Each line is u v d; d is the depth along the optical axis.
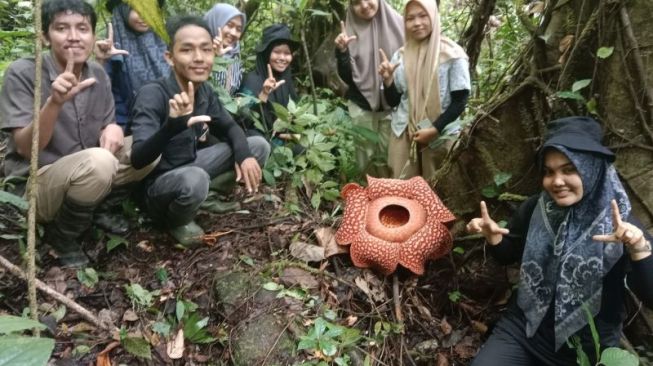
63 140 2.78
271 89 3.62
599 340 2.37
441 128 3.37
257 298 2.70
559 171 2.30
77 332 2.49
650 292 2.16
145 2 1.17
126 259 2.96
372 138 3.73
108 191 2.71
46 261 2.84
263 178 3.73
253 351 2.46
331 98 5.06
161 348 2.52
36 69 1.47
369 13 3.92
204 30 2.88
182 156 3.05
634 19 2.57
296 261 2.97
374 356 2.60
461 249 3.11
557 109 2.92
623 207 2.28
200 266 2.93
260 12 5.36
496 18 4.27
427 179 3.61
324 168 3.57
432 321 2.90
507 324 2.63
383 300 2.89
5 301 2.56
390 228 2.99
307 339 2.39
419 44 3.49
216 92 3.39
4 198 1.79
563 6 2.89
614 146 2.70
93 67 2.89
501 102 3.04
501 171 3.12
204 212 3.32
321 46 5.23
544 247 2.42
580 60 2.80
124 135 3.09
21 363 0.82
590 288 2.28
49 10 2.55
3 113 2.55
